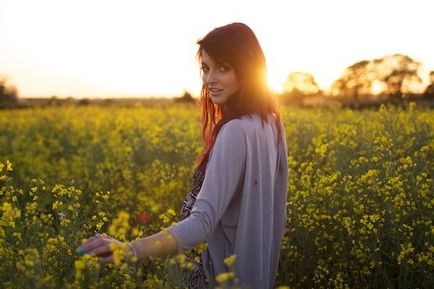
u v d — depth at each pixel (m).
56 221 2.74
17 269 2.10
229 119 2.08
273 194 2.26
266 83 2.14
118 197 4.81
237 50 2.06
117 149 7.27
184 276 2.21
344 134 6.20
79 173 6.03
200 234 1.86
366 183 3.54
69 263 2.26
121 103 24.80
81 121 12.93
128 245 1.80
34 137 10.91
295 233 3.44
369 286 3.04
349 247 3.26
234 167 1.96
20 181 3.84
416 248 3.07
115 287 2.14
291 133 7.05
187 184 5.07
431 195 3.31
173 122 10.73
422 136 5.61
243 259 2.07
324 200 3.70
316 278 3.39
